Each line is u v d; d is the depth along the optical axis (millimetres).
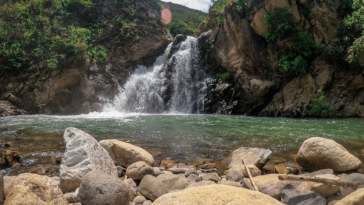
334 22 22891
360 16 20578
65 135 5750
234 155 6887
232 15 26391
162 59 34812
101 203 3734
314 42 22719
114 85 29078
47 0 28766
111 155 6574
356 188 4312
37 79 23188
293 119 18906
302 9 23281
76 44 24938
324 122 16672
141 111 29062
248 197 3219
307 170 6480
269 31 23312
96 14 31422
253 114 24281
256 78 25031
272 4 23156
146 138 10625
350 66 21703
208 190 3328
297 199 4113
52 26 26922
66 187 4824
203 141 10047
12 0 28781
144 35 33000
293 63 22344
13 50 23000
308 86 22375
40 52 23797
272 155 7996
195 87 28031
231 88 25844
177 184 4777
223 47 28047
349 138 10688
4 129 13086
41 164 7027
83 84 25328
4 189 4148
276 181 4660
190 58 30312
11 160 6934
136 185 5348
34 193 3385
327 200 4180
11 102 22375
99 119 18219
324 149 6129
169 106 28406
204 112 26359
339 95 22000
